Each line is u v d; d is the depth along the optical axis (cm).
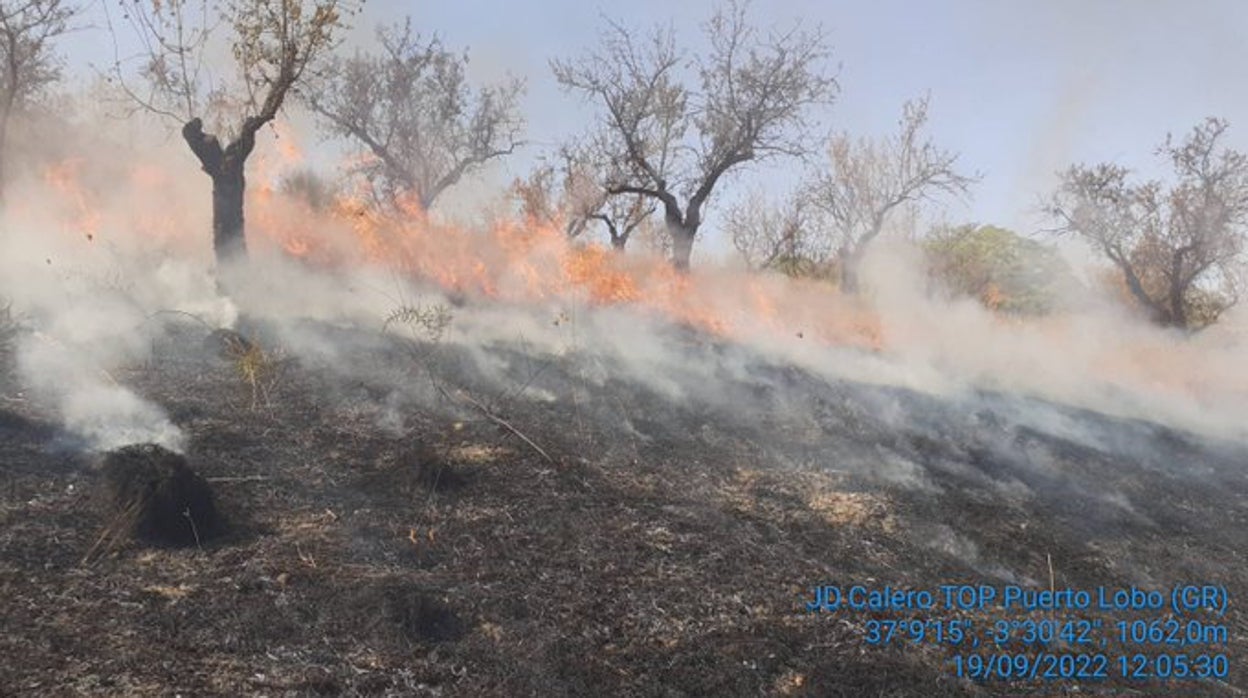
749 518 736
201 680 441
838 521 764
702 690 516
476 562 595
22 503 563
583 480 744
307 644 484
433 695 466
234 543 567
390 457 726
